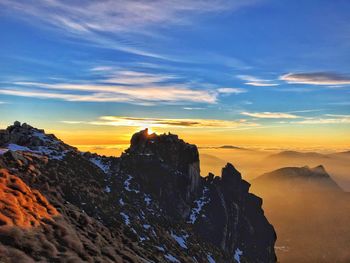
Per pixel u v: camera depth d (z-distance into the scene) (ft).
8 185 170.30
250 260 490.08
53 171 277.44
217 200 496.64
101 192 310.24
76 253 138.31
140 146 488.85
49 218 156.56
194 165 503.20
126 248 197.16
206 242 410.93
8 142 350.23
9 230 126.11
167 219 367.45
